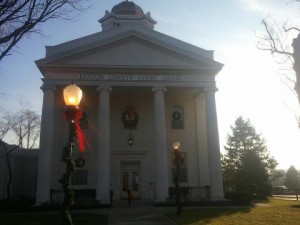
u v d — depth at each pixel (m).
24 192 39.25
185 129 35.03
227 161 60.47
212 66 31.80
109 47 31.44
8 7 10.39
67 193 8.63
